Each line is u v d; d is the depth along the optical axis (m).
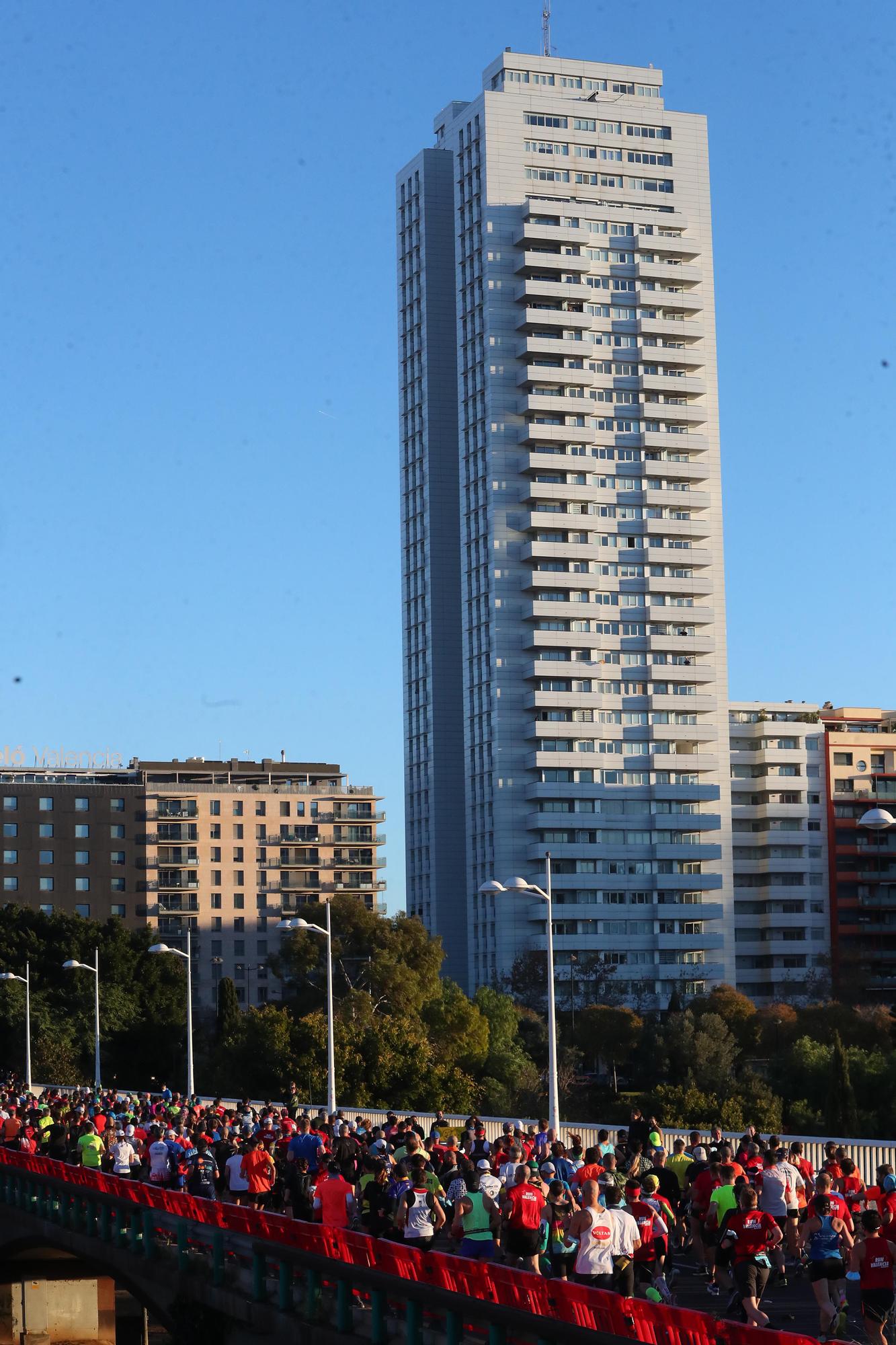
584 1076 180.00
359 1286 30.50
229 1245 34.97
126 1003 172.00
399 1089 116.06
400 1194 34.38
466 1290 24.92
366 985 162.88
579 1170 31.34
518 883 57.16
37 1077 161.00
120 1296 64.75
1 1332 58.19
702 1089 155.50
